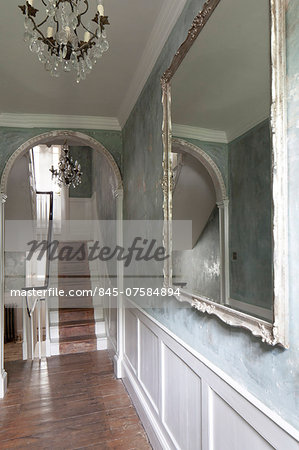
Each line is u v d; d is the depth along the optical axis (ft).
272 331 3.20
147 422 8.35
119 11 6.61
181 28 6.17
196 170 5.29
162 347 7.38
